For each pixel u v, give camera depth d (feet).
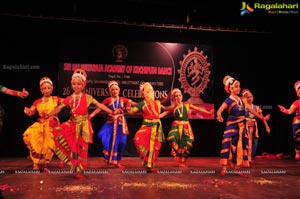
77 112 14.32
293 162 21.27
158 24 23.77
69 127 14.15
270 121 26.08
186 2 23.79
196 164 19.60
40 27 22.97
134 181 13.24
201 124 25.03
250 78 25.81
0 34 22.54
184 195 10.62
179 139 18.28
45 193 10.78
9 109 22.70
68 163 14.01
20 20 22.54
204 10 24.68
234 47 25.63
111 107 18.78
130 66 23.67
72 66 22.90
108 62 23.40
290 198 10.31
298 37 25.49
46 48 23.15
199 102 24.45
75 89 14.61
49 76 23.17
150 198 10.12
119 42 23.59
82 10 23.21
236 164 15.75
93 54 23.22
